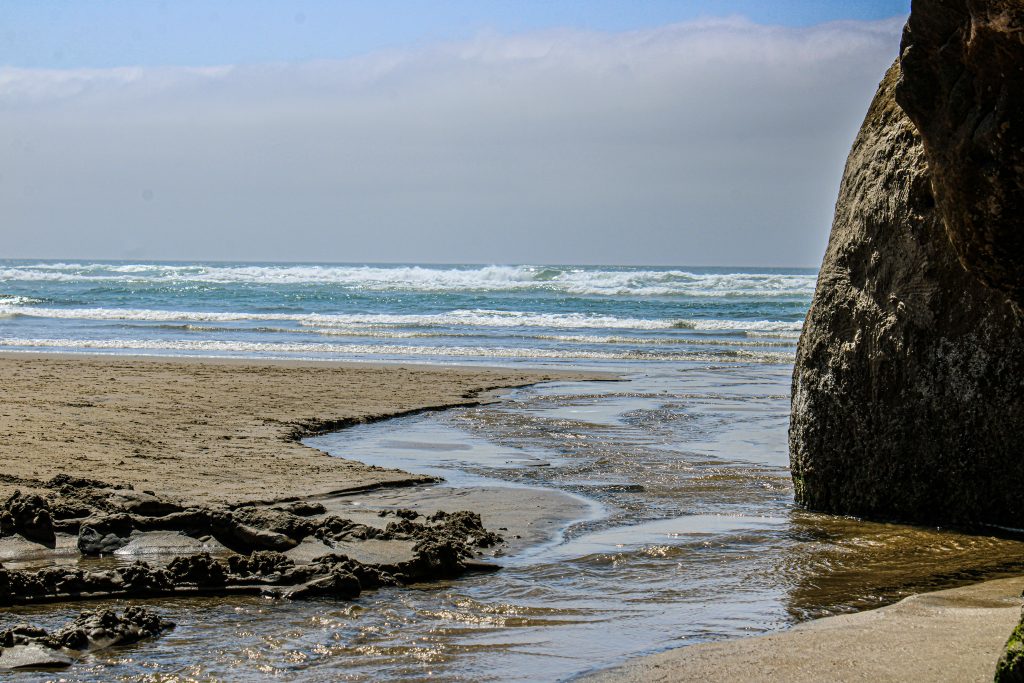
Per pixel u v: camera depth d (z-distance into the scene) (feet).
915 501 26.18
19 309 135.03
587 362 77.51
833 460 27.58
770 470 33.86
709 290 192.75
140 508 23.53
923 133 14.60
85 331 100.42
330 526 23.12
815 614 18.24
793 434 28.96
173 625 17.61
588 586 20.27
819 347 28.43
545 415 47.65
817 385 28.25
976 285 24.99
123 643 16.56
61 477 25.79
